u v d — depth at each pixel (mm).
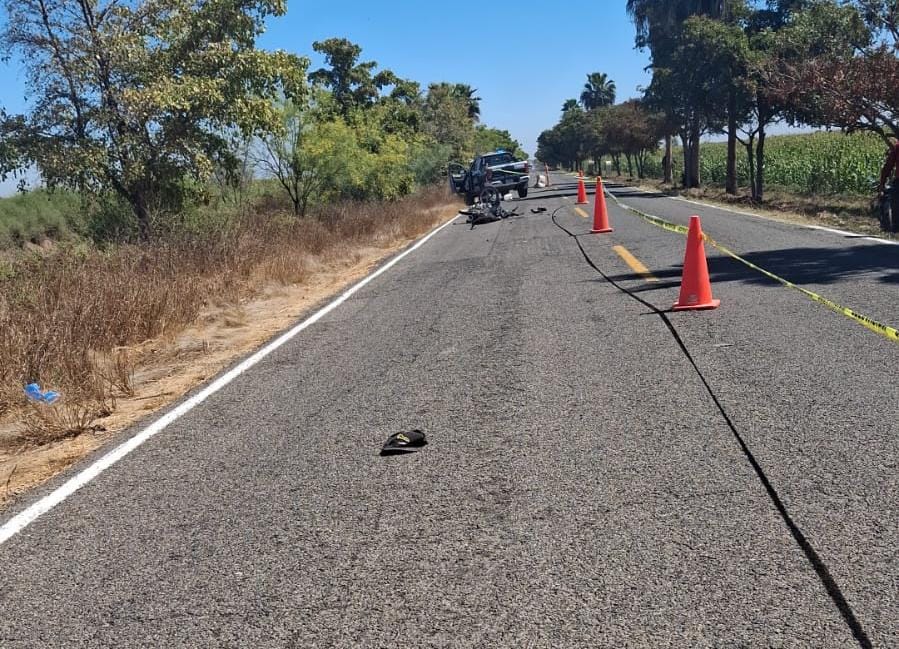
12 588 2980
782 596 2377
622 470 3473
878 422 3727
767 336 5617
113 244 12734
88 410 5605
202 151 13250
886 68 17938
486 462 3752
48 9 11891
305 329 8055
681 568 2596
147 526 3430
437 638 2338
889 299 6523
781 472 3273
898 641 2117
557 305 7738
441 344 6566
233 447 4426
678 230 12352
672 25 36969
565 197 30047
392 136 28984
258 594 2719
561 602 2465
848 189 27656
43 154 11859
